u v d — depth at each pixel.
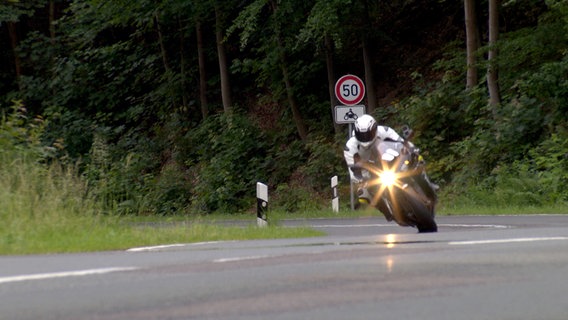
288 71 132.25
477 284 25.41
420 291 24.27
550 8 100.56
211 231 57.41
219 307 22.53
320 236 55.75
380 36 123.12
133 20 152.88
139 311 22.30
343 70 136.62
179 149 145.25
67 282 27.58
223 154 135.00
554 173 93.88
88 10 151.50
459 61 112.94
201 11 139.25
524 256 31.69
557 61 102.81
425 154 109.38
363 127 49.66
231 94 152.75
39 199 60.97
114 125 166.50
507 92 106.62
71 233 54.06
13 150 68.69
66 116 160.75
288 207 120.56
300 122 132.50
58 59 168.25
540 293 23.91
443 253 33.16
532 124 99.69
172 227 61.84
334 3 110.56
